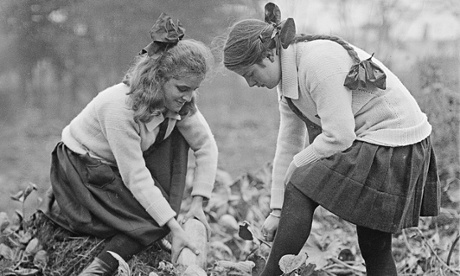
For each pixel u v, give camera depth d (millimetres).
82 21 10234
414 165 2680
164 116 3131
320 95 2658
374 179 2631
